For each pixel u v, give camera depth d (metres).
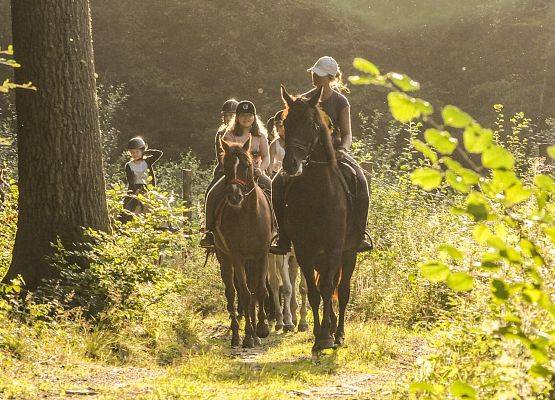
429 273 4.50
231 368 11.89
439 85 50.56
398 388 9.15
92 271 13.84
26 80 14.38
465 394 5.01
